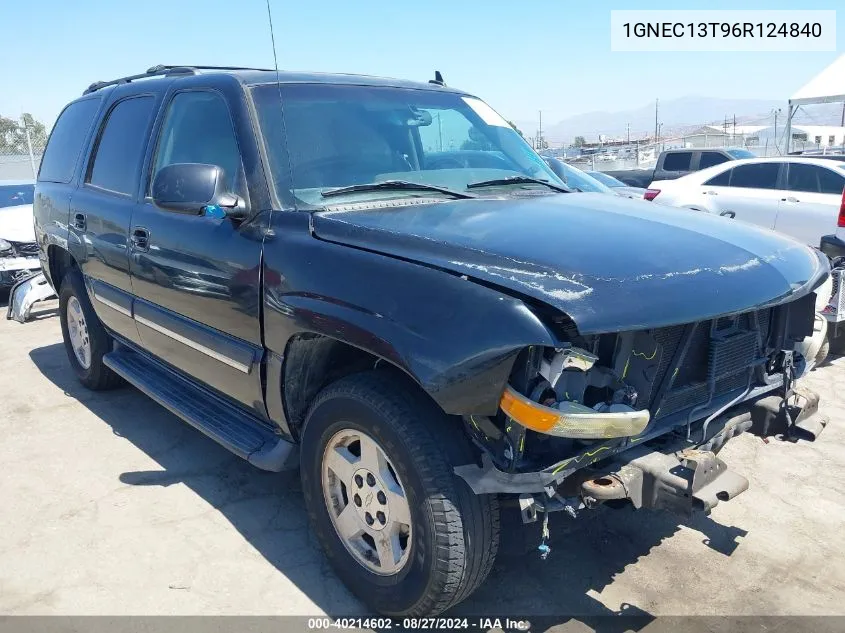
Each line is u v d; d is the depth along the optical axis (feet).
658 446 8.64
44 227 17.01
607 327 6.97
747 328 9.41
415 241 8.23
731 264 8.29
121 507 11.81
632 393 7.93
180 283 11.32
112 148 14.42
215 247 10.39
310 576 10.00
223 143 10.93
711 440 8.98
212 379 11.35
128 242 12.80
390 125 11.51
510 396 7.13
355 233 8.77
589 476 7.87
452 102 13.00
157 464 13.42
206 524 11.32
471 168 11.93
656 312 7.25
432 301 7.54
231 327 10.36
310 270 8.84
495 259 7.63
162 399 12.91
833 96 61.05
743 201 34.01
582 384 7.54
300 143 10.48
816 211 31.60
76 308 16.93
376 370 8.80
